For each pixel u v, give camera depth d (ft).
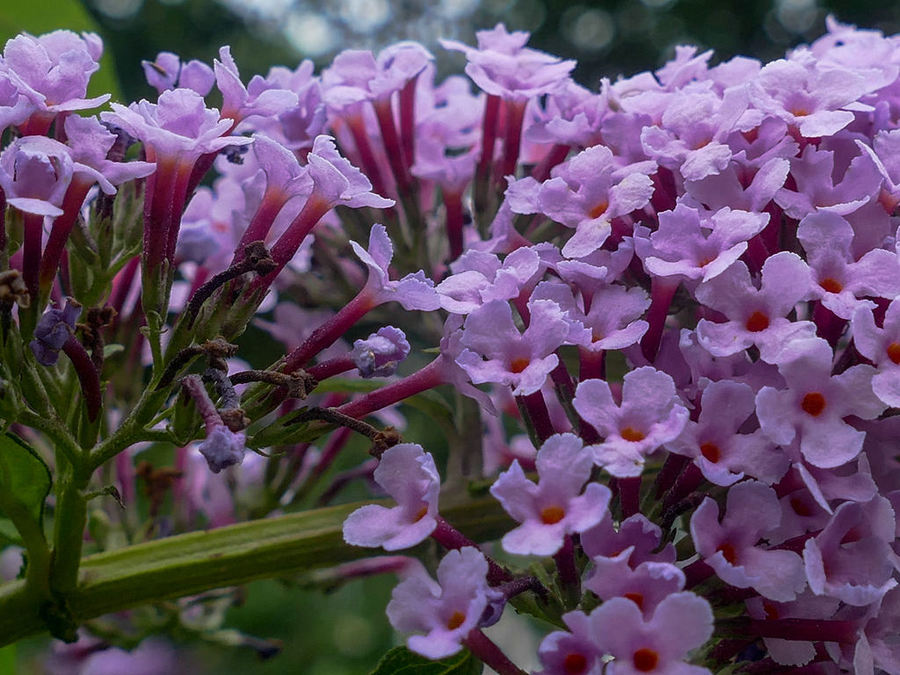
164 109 0.38
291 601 1.12
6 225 0.38
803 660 0.36
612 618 0.32
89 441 0.38
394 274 0.49
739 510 0.35
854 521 0.36
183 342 0.38
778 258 0.37
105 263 0.41
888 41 0.45
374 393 0.40
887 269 0.37
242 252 0.40
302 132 0.48
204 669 1.04
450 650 0.33
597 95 0.47
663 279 0.39
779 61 0.42
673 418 0.35
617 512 0.39
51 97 0.38
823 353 0.35
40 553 0.41
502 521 0.46
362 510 0.37
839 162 0.41
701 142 0.41
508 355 0.37
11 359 0.37
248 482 0.51
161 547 0.44
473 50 0.48
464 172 0.49
